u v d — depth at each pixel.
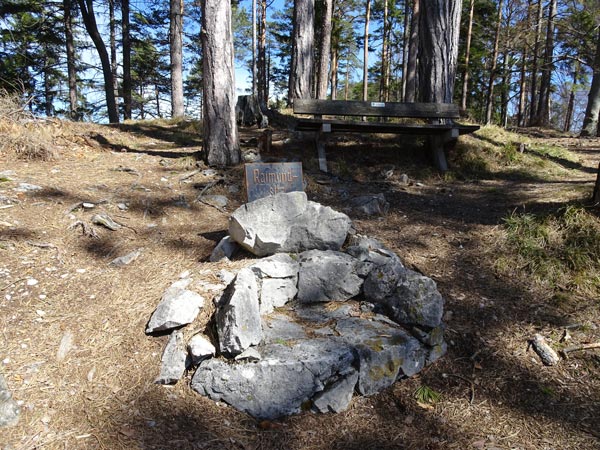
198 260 3.75
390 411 2.62
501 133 8.50
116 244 3.87
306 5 12.51
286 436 2.39
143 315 3.00
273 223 3.59
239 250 3.78
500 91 23.62
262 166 4.35
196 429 2.35
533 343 3.04
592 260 3.72
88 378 2.55
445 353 3.03
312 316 3.16
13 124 6.05
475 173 6.78
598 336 3.06
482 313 3.36
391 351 2.81
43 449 2.11
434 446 2.36
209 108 6.10
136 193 4.95
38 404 2.35
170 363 2.62
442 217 5.03
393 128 6.50
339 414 2.58
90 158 6.15
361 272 3.42
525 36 14.80
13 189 4.40
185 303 2.91
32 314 2.92
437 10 7.43
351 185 6.14
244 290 2.74
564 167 7.06
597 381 2.75
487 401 2.67
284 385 2.54
